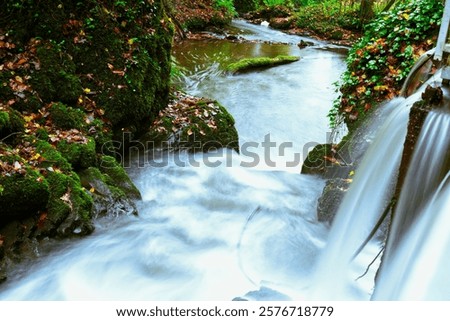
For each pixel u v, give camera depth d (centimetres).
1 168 412
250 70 1171
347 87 614
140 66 659
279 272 433
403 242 321
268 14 2239
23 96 554
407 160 320
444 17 319
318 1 2397
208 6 1919
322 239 470
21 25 595
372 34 623
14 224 416
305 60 1333
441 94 311
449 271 277
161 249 465
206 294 405
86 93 613
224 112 727
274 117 883
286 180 598
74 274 418
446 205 291
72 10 629
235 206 554
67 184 459
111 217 489
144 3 699
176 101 749
